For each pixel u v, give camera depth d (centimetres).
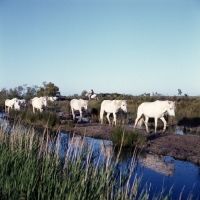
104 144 1290
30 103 3528
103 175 557
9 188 538
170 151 1131
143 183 759
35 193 551
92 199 501
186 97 3145
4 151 699
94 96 3778
